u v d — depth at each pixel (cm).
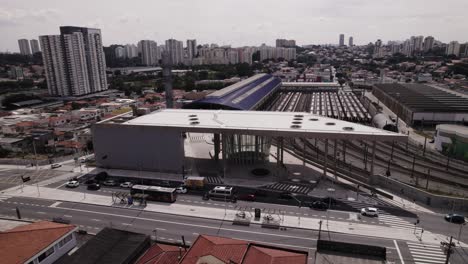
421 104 15538
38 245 5288
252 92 17700
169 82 16100
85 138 13688
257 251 4681
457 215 6619
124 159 9862
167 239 6234
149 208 7512
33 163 10962
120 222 6938
